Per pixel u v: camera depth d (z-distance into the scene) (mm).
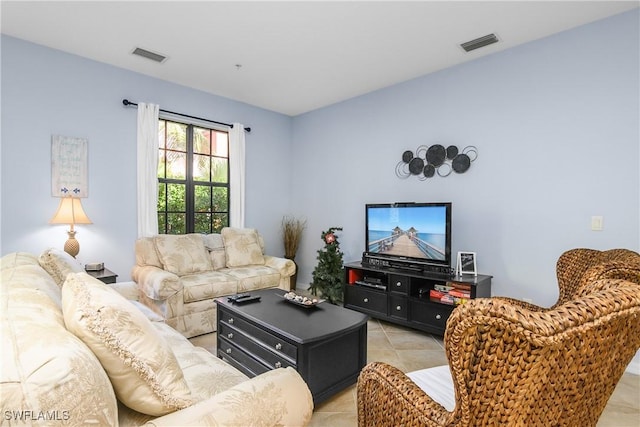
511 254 3018
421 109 3662
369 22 2625
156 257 3412
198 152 4277
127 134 3551
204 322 3092
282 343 1938
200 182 4289
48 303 1065
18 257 1804
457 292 2967
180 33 2820
